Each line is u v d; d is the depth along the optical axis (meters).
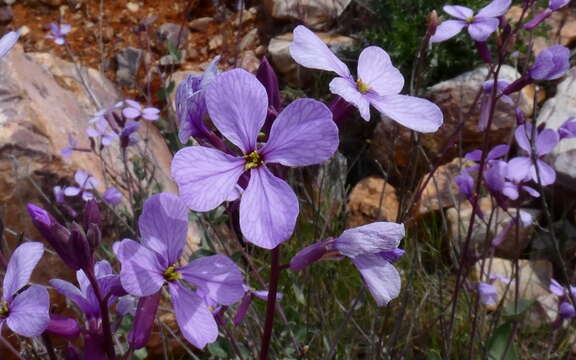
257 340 0.26
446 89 0.38
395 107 0.12
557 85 0.39
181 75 0.44
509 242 0.33
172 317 0.28
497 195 0.19
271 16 0.46
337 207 0.35
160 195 0.11
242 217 0.11
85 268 0.11
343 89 0.12
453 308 0.20
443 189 0.35
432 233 0.34
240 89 0.11
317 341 0.27
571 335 0.29
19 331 0.11
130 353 0.12
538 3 0.40
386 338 0.27
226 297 0.11
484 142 0.18
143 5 0.50
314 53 0.12
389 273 0.12
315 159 0.11
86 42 0.48
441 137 0.38
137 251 0.11
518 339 0.28
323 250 0.12
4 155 0.27
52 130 0.30
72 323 0.12
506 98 0.20
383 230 0.12
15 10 0.50
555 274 0.33
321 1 0.45
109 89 0.39
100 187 0.30
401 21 0.41
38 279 0.26
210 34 0.47
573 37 0.41
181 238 0.11
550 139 0.20
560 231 0.33
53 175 0.28
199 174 0.11
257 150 0.11
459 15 0.19
